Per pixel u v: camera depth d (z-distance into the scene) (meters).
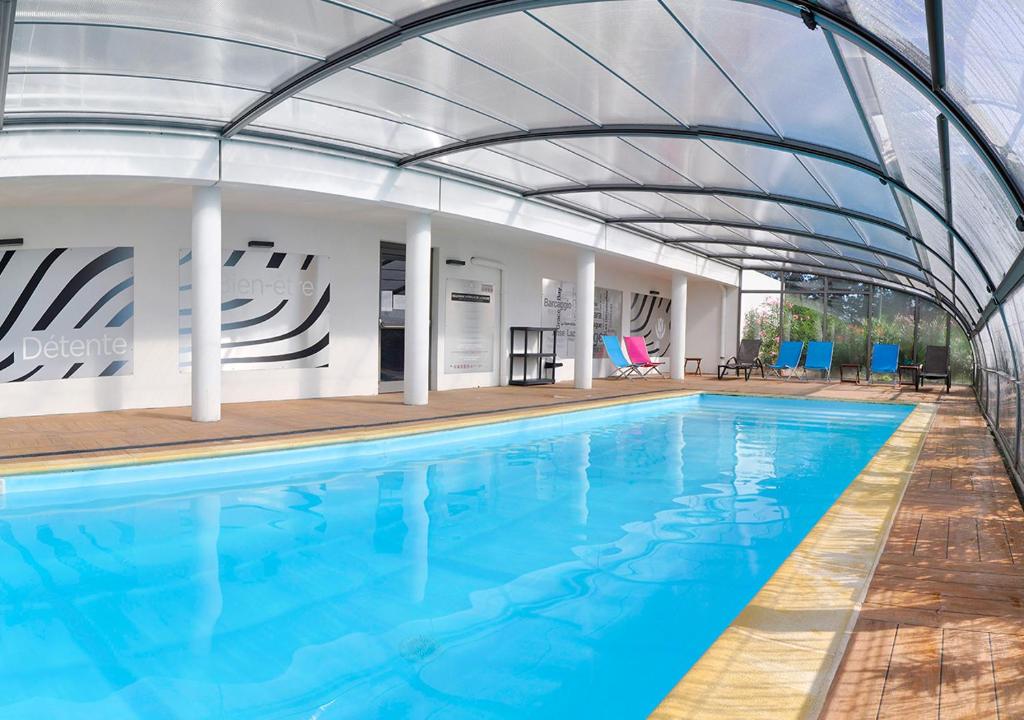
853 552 4.08
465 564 4.53
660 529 5.40
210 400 8.71
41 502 5.74
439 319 13.98
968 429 10.13
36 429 8.00
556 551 4.82
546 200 12.97
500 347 15.56
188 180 8.39
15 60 6.19
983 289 9.06
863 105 5.61
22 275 9.32
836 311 22.39
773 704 2.33
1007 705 2.33
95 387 9.74
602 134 7.99
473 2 5.23
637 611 3.79
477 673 3.09
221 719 2.69
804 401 14.74
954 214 6.94
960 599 3.36
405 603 3.87
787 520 5.70
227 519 5.47
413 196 10.57
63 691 2.90
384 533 5.19
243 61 6.55
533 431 10.59
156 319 10.19
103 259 9.82
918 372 18.67
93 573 4.28
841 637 2.88
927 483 6.23
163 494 6.14
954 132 4.83
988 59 3.34
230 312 10.91
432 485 6.78
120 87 7.06
